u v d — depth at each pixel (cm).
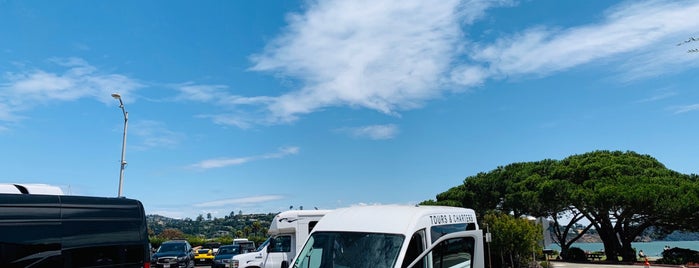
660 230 3578
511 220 2352
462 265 789
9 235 738
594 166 3559
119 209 902
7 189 808
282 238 1744
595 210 3331
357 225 729
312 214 1736
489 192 3838
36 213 776
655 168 3619
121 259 877
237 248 2711
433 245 682
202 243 5697
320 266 700
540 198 3441
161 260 2302
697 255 3086
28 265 749
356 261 684
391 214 742
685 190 3055
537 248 2372
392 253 676
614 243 3544
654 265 2981
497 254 2353
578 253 3631
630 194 3053
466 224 920
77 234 820
